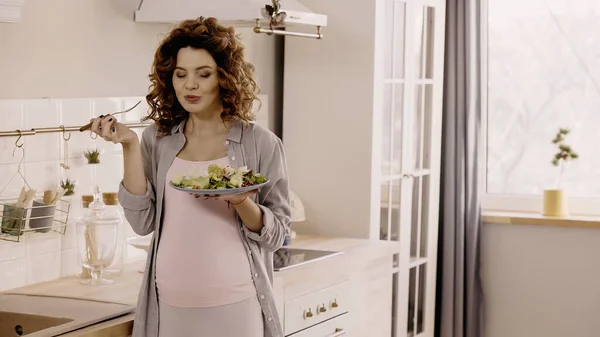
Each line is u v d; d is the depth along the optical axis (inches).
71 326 91.2
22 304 101.4
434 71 170.7
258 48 157.1
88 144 120.0
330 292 131.0
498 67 184.1
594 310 173.0
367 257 141.2
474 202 176.2
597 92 178.4
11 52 110.0
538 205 181.6
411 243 168.7
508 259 178.5
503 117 184.2
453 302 176.9
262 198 97.1
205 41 91.3
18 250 111.0
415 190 169.5
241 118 95.3
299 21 132.6
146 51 132.1
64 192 112.7
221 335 93.1
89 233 111.9
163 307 94.6
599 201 178.1
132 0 128.9
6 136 105.7
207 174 89.4
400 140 162.7
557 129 181.2
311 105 156.2
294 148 158.1
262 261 96.8
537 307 177.0
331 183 155.4
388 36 155.7
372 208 152.7
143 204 94.5
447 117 176.1
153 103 97.0
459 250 175.8
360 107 151.9
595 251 172.4
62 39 117.2
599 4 177.6
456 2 174.7
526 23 181.8
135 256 129.8
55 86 116.4
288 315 120.7
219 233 93.3
